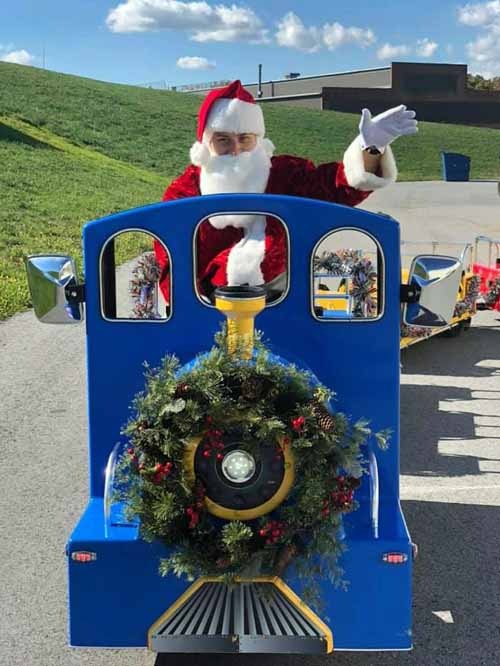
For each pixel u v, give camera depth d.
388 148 3.63
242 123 3.88
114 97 50.59
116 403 3.41
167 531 2.89
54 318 3.48
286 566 2.92
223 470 2.86
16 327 10.19
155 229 3.33
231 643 3.03
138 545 3.02
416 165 50.25
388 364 3.40
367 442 3.40
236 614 3.01
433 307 3.46
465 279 9.80
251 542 2.89
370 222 3.32
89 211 20.73
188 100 56.09
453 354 9.27
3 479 5.61
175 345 3.38
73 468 5.81
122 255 11.13
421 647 3.66
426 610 3.96
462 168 43.84
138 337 3.38
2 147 29.28
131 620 3.07
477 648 3.65
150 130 43.12
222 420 2.85
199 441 2.87
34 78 49.91
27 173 25.77
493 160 53.19
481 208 28.25
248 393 2.86
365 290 5.73
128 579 3.05
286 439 2.86
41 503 5.22
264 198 3.31
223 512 2.89
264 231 3.70
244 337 3.05
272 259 3.64
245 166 3.91
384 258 3.34
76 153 32.50
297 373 2.94
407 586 3.04
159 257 3.62
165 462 2.87
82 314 3.49
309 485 2.84
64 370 8.34
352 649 3.07
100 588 3.06
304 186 3.90
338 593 3.05
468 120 70.44
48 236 16.84
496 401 7.52
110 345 3.38
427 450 6.25
